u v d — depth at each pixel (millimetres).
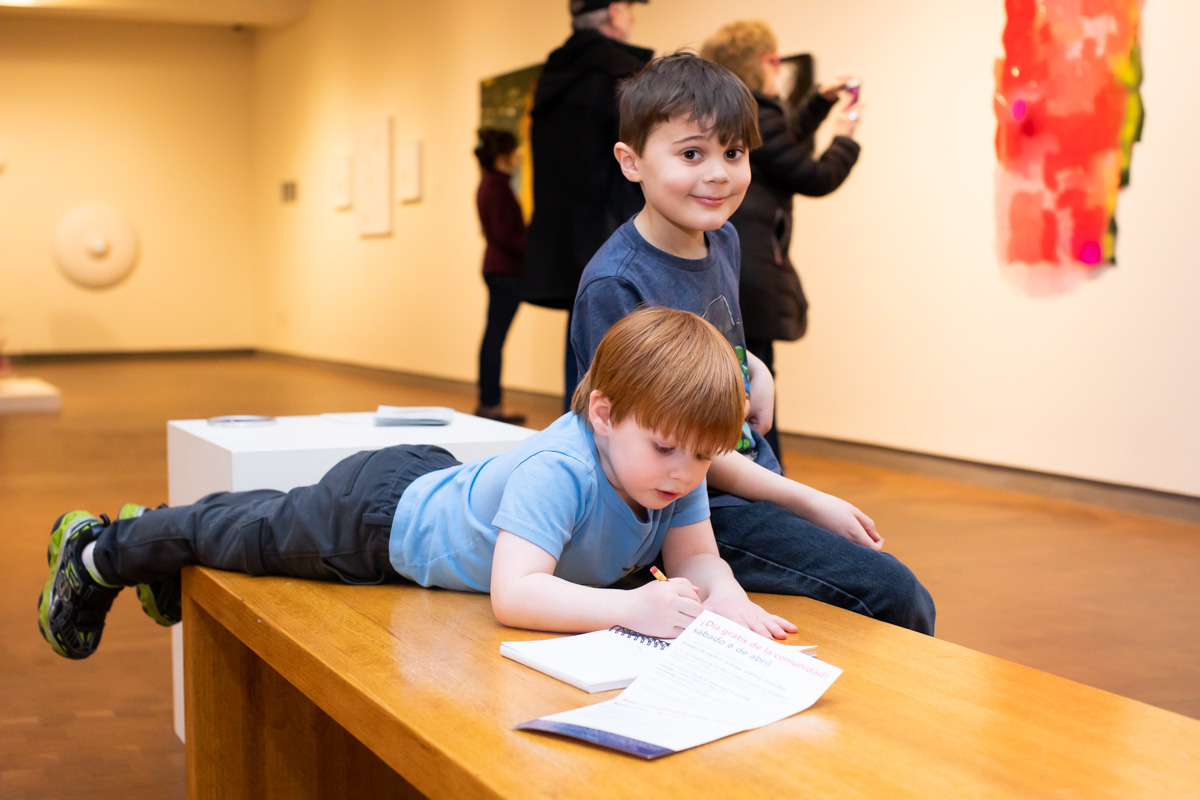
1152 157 4172
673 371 1216
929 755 946
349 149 10531
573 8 3486
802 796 864
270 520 1563
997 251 4781
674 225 1664
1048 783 892
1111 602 2963
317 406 7871
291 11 11227
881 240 5324
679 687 1088
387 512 1508
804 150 2971
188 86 12516
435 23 8930
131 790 1852
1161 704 2199
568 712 1020
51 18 11883
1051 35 4477
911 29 5090
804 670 1117
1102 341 4391
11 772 1918
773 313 2996
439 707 1056
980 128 4820
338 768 1705
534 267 3602
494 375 6805
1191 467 4094
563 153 3492
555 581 1305
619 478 1311
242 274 13000
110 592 1774
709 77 1576
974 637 2631
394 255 9930
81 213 12078
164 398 8453
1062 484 4559
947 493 4664
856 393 5512
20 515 4102
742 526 1634
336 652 1224
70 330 12219
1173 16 4074
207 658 1630
